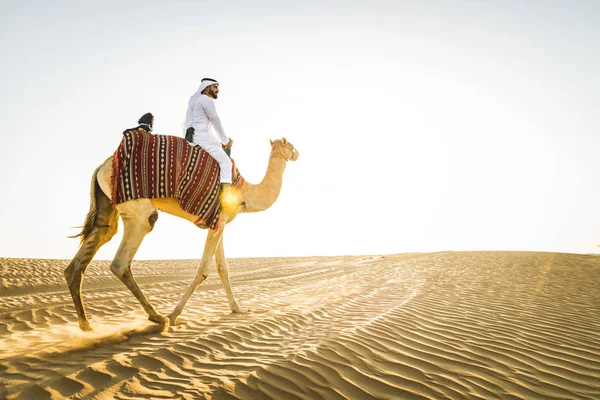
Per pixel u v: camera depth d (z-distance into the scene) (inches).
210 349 178.1
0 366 146.7
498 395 144.9
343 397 137.4
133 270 701.9
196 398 127.7
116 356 158.7
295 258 1253.1
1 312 283.0
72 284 197.6
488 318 257.9
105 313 288.4
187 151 214.8
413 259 891.4
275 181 274.8
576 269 572.7
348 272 704.4
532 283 436.1
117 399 125.0
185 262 941.2
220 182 226.7
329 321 246.1
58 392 126.5
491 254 892.6
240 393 134.0
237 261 1072.8
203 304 325.7
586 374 167.8
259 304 323.9
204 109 233.0
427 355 182.1
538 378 161.9
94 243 201.6
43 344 179.3
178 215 227.1
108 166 203.5
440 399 139.6
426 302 307.3
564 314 278.2
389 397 139.6
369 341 195.3
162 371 150.0
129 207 197.2
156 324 211.9
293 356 169.0
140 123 215.3
